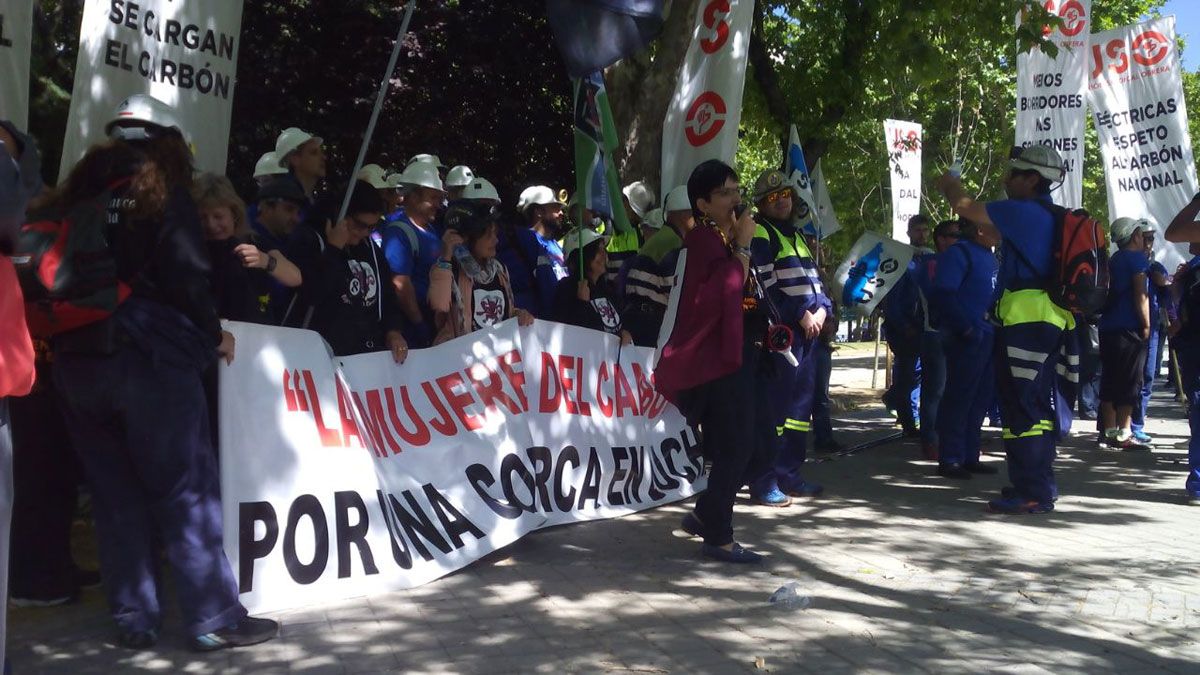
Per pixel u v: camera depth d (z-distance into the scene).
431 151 12.35
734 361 5.63
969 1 12.23
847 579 5.57
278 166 6.52
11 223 3.35
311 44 12.02
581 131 7.82
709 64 8.78
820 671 4.25
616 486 7.16
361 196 5.82
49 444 4.84
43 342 4.77
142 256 4.25
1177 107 12.83
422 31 11.99
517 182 13.06
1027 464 7.22
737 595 5.27
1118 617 4.96
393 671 4.21
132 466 4.43
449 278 6.34
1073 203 12.25
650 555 6.04
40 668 4.19
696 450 7.97
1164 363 27.59
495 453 6.27
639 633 4.69
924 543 6.37
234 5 6.11
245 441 4.88
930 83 12.98
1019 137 12.49
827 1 13.00
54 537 4.91
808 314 7.39
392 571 5.32
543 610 5.00
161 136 4.34
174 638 4.54
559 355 6.93
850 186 24.72
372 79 12.16
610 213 7.97
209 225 4.87
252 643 4.47
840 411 14.42
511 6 12.10
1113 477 8.78
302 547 5.04
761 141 15.68
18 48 5.49
